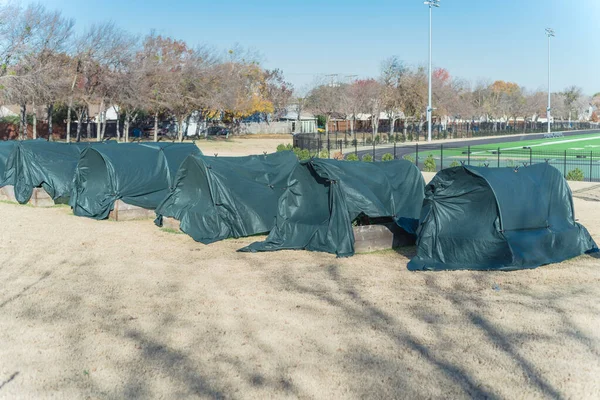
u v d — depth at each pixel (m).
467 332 8.53
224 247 14.61
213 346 8.13
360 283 11.23
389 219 14.91
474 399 6.63
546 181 13.54
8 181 22.69
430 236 12.73
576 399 6.62
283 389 6.89
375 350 7.95
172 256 13.59
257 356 7.79
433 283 11.19
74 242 15.02
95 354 7.90
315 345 8.13
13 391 6.90
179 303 10.02
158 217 17.38
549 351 7.83
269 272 12.09
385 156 37.97
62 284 11.20
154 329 8.79
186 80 62.03
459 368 7.38
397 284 11.15
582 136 91.50
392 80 79.81
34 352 7.97
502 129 101.44
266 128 90.38
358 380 7.09
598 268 12.22
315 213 14.78
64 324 9.02
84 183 19.53
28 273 12.02
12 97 47.53
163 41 63.34
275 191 16.83
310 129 96.00
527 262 12.13
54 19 50.50
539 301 9.96
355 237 13.99
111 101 56.69
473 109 102.06
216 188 15.97
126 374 7.30
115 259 13.24
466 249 12.39
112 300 10.22
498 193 12.34
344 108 76.06
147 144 21.03
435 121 95.50
